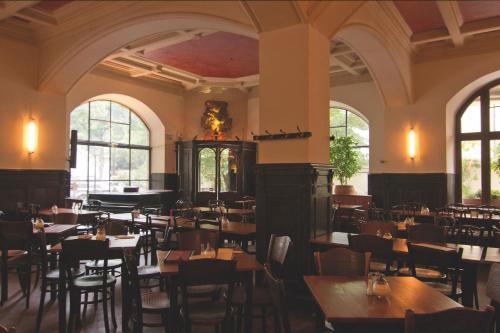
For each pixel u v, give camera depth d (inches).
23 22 304.3
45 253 165.3
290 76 195.0
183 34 312.3
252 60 395.2
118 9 259.8
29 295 185.6
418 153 362.6
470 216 296.8
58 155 336.5
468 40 336.5
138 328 127.0
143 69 413.4
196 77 453.1
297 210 187.6
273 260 156.3
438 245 179.2
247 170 487.2
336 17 201.0
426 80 361.4
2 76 302.5
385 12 271.1
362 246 159.6
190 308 129.4
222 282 115.6
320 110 201.2
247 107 518.9
